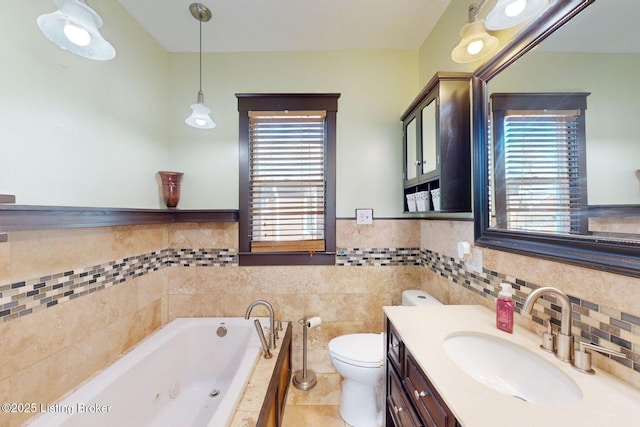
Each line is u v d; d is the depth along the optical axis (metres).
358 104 1.92
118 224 1.35
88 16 0.81
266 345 1.46
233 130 1.92
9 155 0.94
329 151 1.90
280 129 1.91
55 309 1.10
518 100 1.00
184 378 1.73
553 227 0.86
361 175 1.92
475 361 0.93
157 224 1.79
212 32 1.72
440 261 1.62
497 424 0.56
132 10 1.53
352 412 1.46
